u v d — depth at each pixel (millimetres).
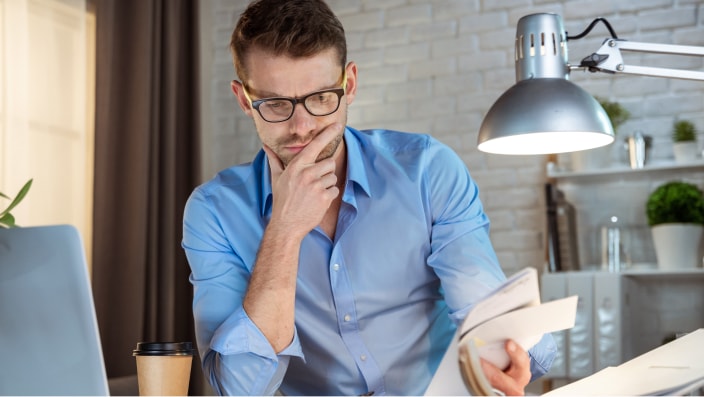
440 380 1041
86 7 3479
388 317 1521
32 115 3150
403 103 4090
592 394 1023
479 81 3984
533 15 1403
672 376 1027
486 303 980
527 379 1026
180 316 3824
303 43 1298
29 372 1080
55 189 3223
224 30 4480
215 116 4430
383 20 4164
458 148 3980
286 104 1331
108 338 3367
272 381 1304
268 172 1506
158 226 3699
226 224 1510
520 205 3857
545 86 1364
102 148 3375
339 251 1499
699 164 3467
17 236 1081
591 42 3791
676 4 3699
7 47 3000
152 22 3693
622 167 3600
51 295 1066
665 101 3672
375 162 1556
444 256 1493
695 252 3387
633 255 3635
